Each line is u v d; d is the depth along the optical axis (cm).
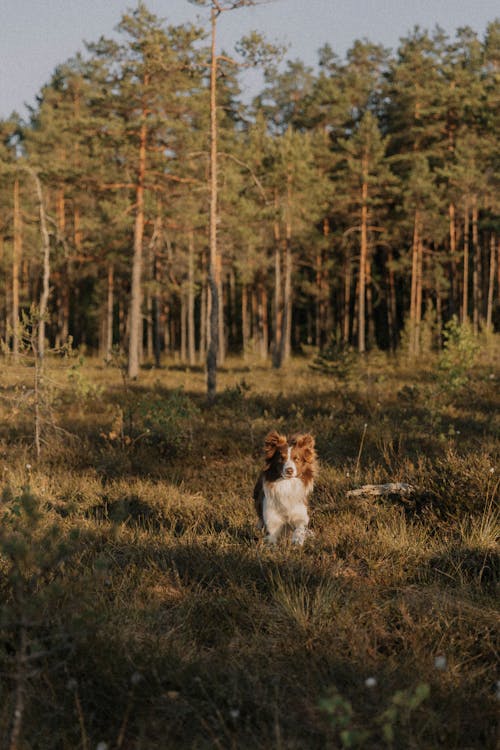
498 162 3781
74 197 4084
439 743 335
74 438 1215
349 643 429
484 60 4866
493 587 524
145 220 3114
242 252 3853
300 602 490
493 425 1216
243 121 2030
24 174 3741
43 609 425
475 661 421
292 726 351
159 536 673
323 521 717
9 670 386
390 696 365
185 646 435
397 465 955
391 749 325
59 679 382
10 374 1764
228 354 5591
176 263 4144
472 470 771
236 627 457
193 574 569
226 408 1509
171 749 330
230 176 2817
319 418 1348
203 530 707
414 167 4212
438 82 4528
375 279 5172
